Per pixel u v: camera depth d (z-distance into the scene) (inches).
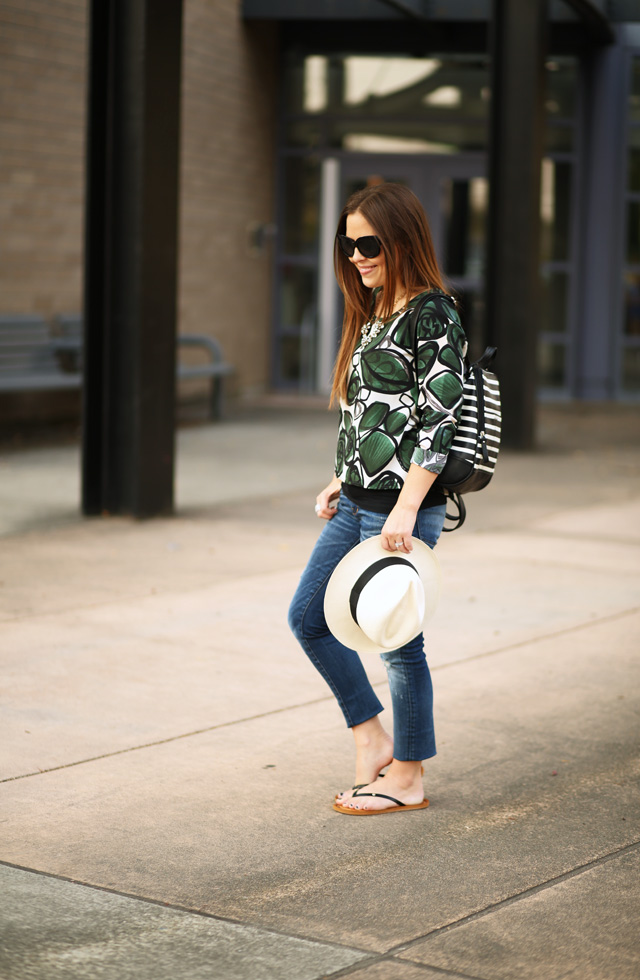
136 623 227.5
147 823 141.2
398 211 135.9
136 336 317.7
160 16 308.5
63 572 266.2
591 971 109.0
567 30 633.6
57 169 492.4
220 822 141.9
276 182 660.7
